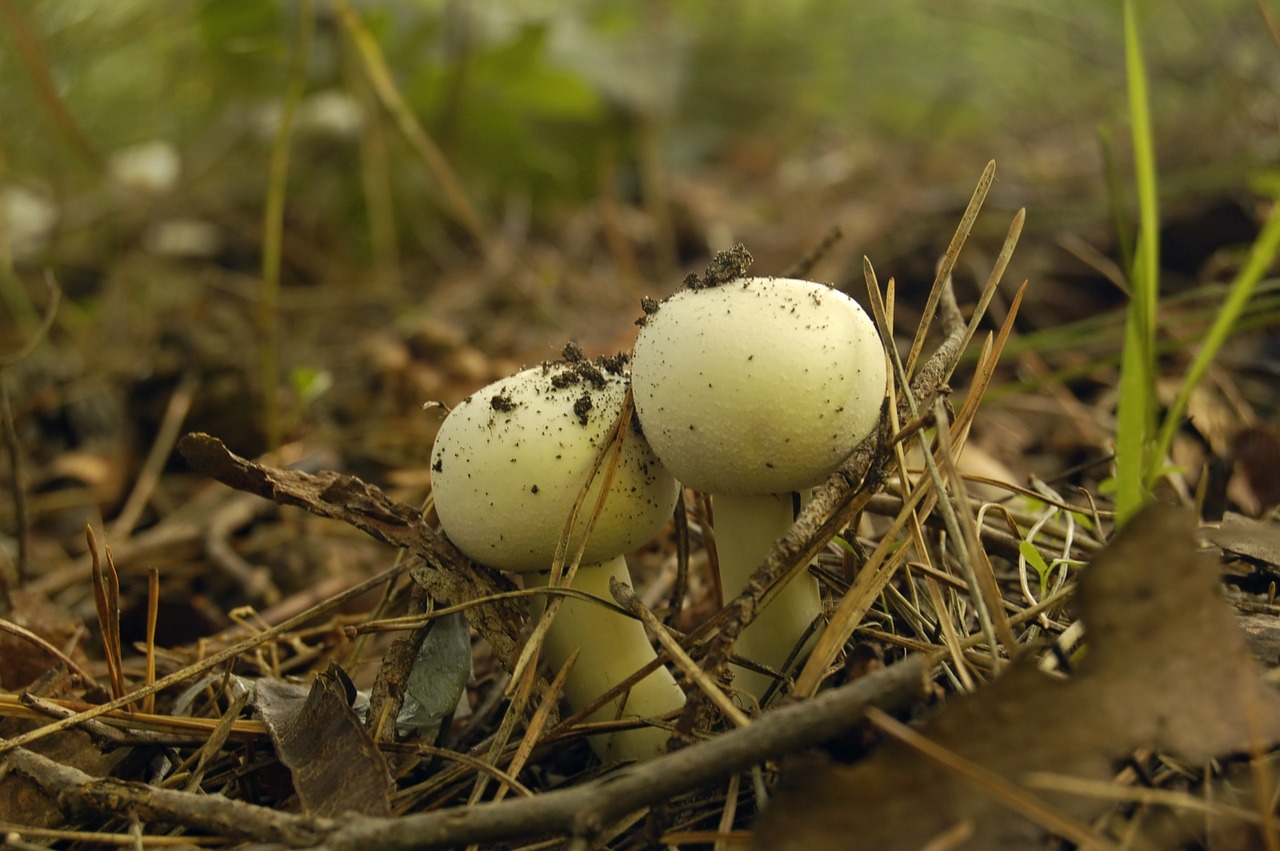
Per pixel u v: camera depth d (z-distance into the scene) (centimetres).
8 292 56
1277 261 43
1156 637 20
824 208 78
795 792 19
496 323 57
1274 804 20
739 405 23
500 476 24
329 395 48
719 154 98
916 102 104
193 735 25
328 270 69
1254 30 66
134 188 71
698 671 22
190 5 64
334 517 25
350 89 67
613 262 70
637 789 19
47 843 22
